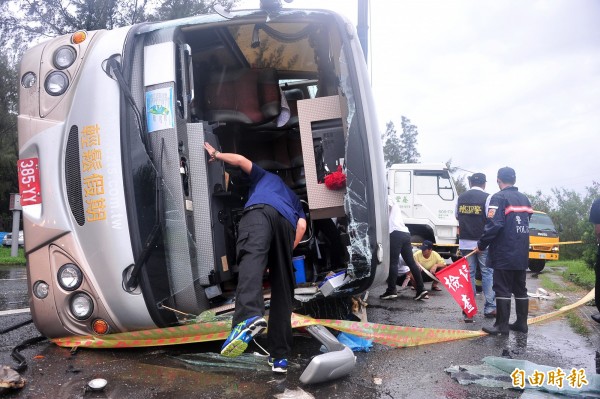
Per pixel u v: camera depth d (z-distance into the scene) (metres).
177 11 15.68
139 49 3.95
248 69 5.19
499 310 4.84
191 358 3.75
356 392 3.11
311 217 4.25
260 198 3.46
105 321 3.83
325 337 3.65
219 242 4.00
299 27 4.77
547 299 7.26
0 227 33.56
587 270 10.91
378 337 4.20
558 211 19.83
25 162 3.97
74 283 3.82
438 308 6.50
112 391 3.05
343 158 4.23
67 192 3.86
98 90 3.84
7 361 3.65
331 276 4.06
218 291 4.02
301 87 6.22
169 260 3.82
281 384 3.22
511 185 5.00
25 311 5.65
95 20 16.09
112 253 3.70
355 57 4.10
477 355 4.04
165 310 3.78
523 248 4.83
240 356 3.79
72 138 3.86
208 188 3.93
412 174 13.12
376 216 3.95
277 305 3.42
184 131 3.93
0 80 23.70
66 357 3.78
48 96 3.97
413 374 3.50
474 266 6.23
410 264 7.13
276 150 5.46
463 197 6.33
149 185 3.75
